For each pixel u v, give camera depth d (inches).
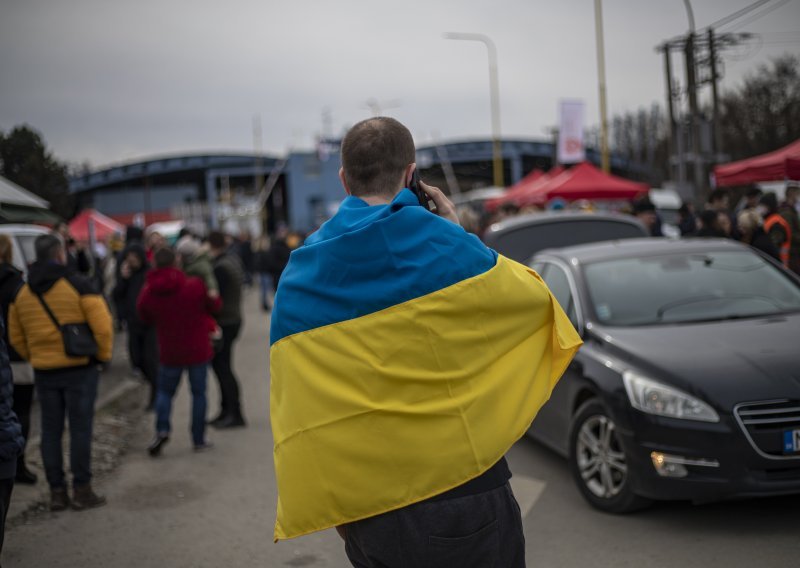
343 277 82.5
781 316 215.2
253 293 1261.1
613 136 2795.3
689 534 174.2
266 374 446.3
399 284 81.2
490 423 82.4
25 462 243.1
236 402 313.4
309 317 83.4
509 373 83.9
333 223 86.4
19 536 196.1
